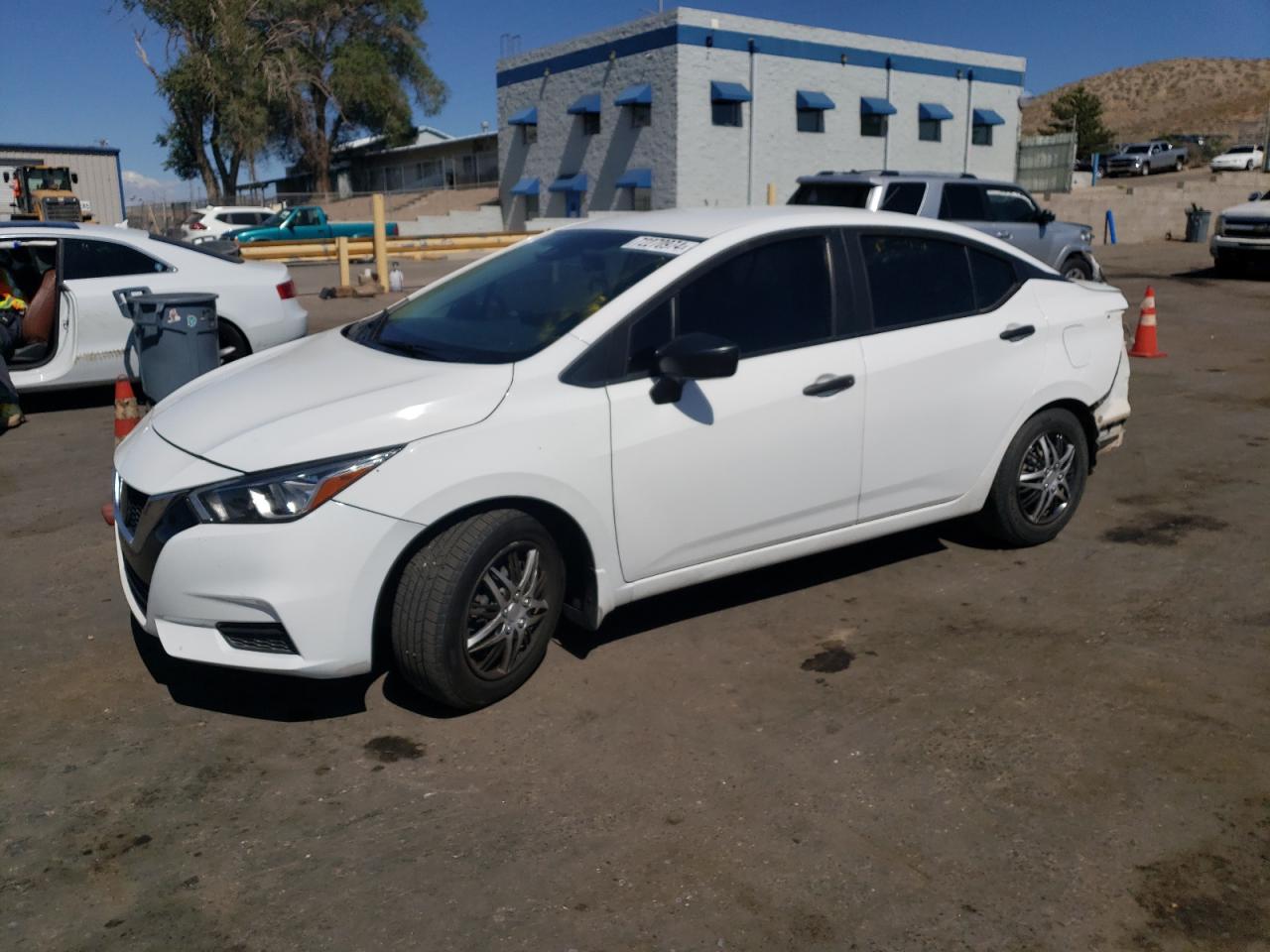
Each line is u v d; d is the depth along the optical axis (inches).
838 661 164.6
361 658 140.0
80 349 332.2
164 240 353.7
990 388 190.5
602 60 1294.3
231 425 146.6
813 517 174.2
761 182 1274.6
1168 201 1133.1
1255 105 3772.1
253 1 1724.9
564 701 153.9
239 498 135.6
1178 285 671.8
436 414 141.8
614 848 120.8
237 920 110.4
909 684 156.8
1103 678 157.2
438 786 133.6
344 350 172.9
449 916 110.4
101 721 150.5
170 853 121.5
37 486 263.1
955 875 115.3
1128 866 116.0
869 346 176.6
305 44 1796.3
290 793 132.6
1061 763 135.5
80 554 215.6
